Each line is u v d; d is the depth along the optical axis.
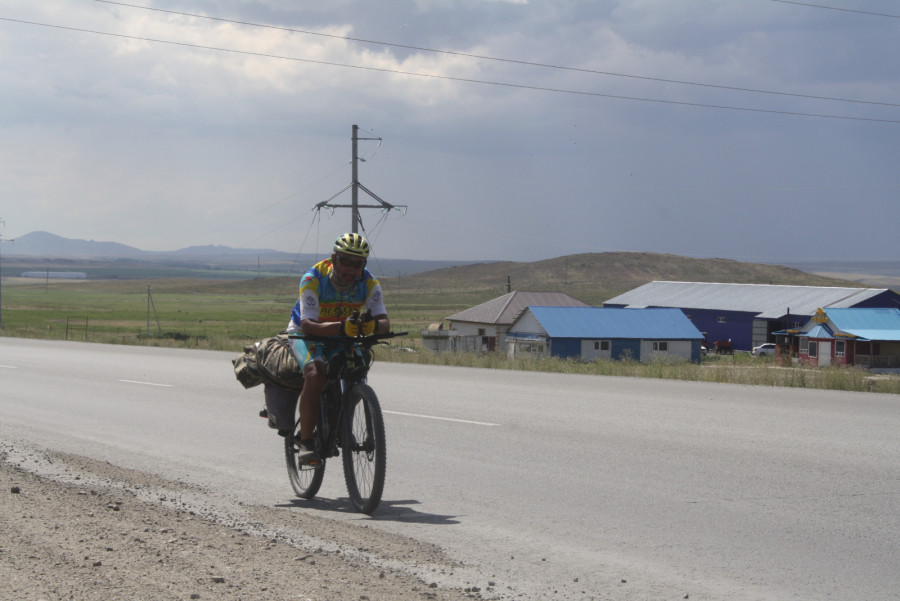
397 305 178.75
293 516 6.98
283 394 7.83
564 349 56.62
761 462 9.19
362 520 6.96
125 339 43.06
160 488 7.98
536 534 6.53
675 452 9.79
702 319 78.94
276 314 138.38
